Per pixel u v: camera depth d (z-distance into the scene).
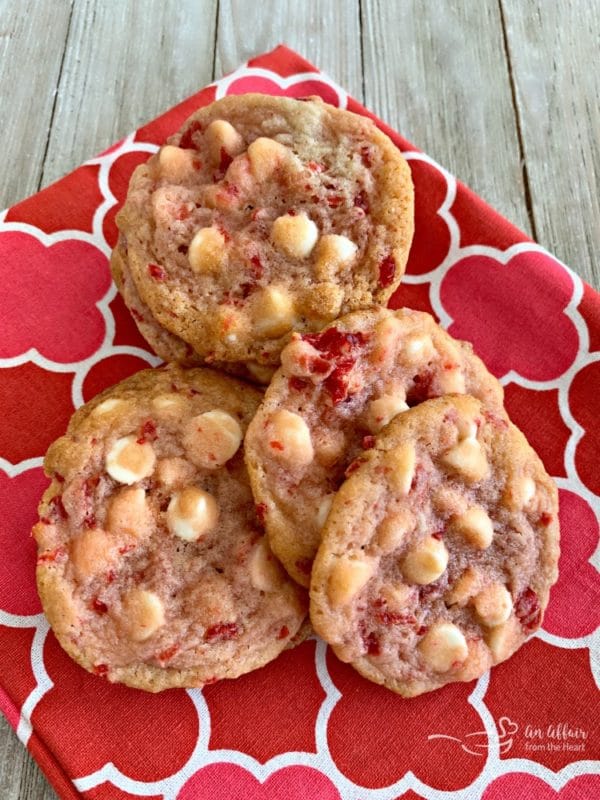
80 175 0.25
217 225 0.21
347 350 0.20
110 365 0.24
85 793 0.19
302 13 0.30
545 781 0.20
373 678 0.20
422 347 0.20
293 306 0.21
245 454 0.19
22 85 0.29
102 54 0.29
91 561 0.19
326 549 0.18
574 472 0.23
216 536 0.20
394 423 0.19
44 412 0.23
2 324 0.23
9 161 0.27
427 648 0.19
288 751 0.20
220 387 0.21
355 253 0.21
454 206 0.25
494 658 0.20
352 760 0.20
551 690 0.21
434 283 0.25
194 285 0.21
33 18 0.29
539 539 0.20
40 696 0.20
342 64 0.30
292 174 0.21
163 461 0.20
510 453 0.20
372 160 0.22
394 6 0.30
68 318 0.24
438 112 0.29
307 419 0.19
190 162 0.22
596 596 0.21
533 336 0.24
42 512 0.20
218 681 0.20
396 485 0.19
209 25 0.30
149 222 0.22
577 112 0.29
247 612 0.20
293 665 0.21
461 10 0.30
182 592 0.19
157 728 0.20
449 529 0.19
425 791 0.20
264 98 0.23
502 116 0.29
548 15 0.30
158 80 0.29
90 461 0.20
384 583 0.19
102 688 0.20
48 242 0.24
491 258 0.24
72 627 0.19
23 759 0.21
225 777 0.20
